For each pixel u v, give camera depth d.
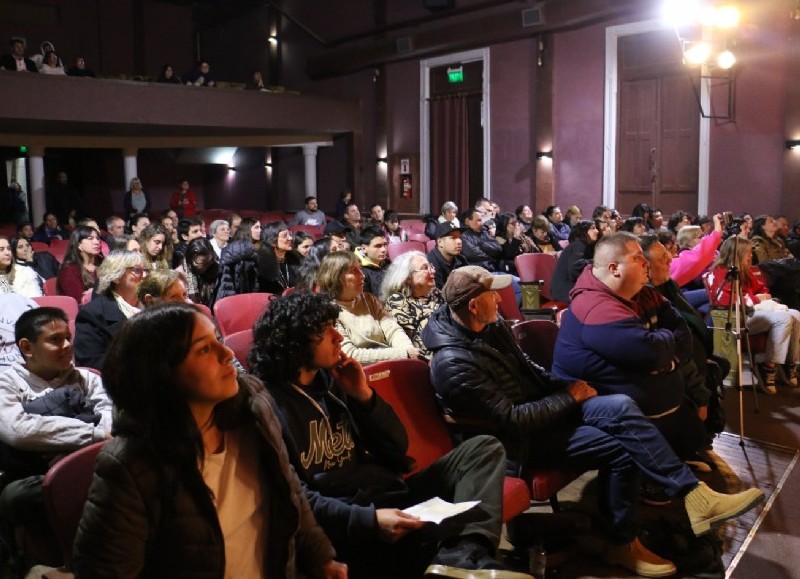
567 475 2.49
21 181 13.87
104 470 1.31
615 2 9.76
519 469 2.40
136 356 1.32
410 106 12.88
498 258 7.09
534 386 2.64
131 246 4.39
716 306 4.58
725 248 4.52
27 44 14.71
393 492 2.02
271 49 15.21
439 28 11.87
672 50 9.55
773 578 2.43
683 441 2.86
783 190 8.64
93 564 1.29
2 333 3.22
